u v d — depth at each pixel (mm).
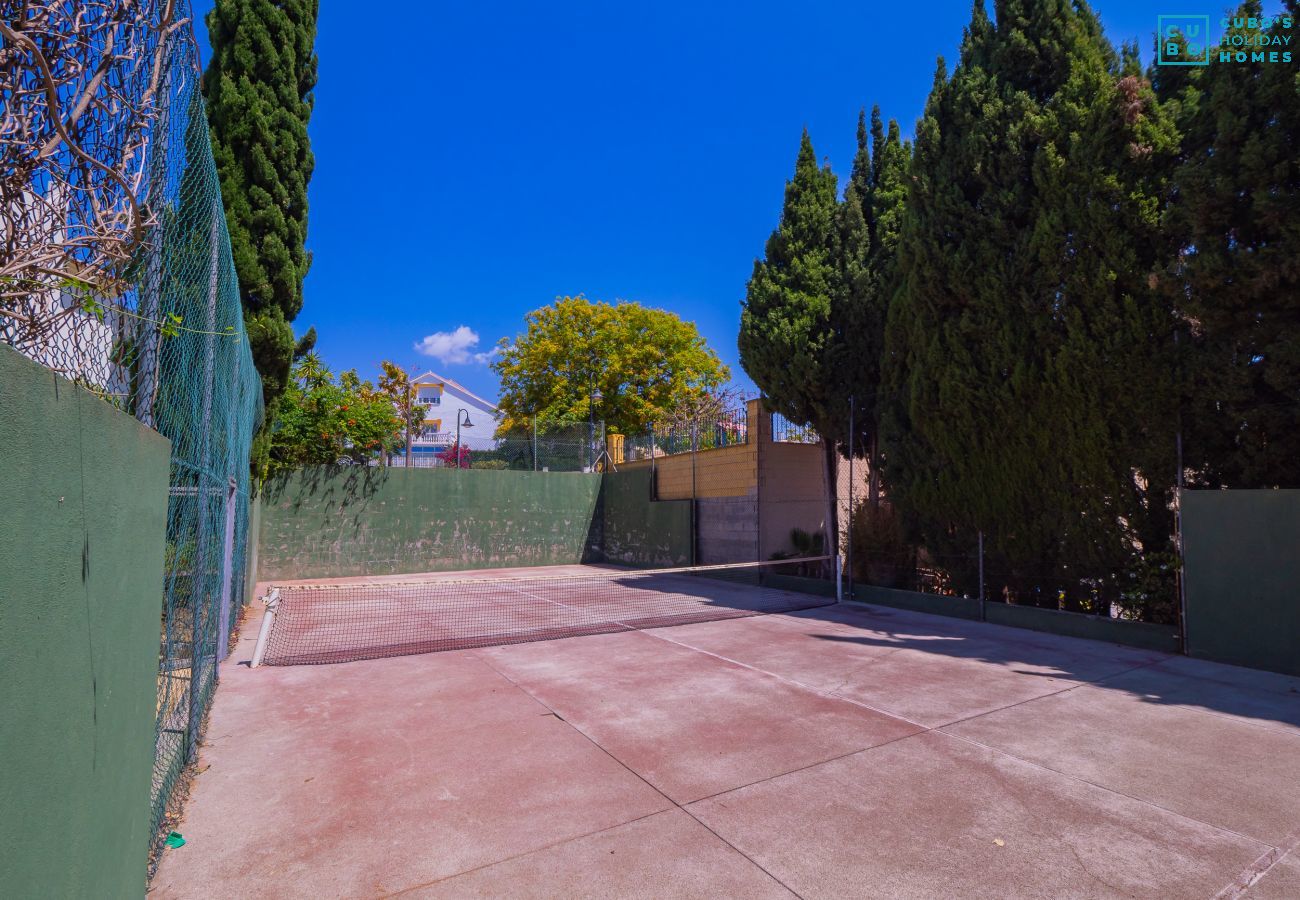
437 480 16891
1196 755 4387
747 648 7551
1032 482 8398
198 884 2934
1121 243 7277
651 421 26562
